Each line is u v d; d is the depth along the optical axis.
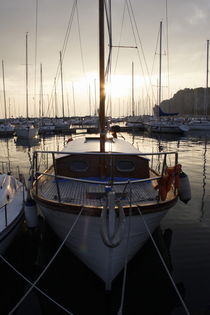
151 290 5.86
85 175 7.70
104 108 7.55
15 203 8.47
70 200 6.37
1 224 6.95
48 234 8.17
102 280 5.97
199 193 12.09
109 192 5.34
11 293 5.89
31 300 5.69
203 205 10.56
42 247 7.57
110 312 5.36
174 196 6.73
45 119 55.16
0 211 7.76
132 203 6.12
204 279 6.11
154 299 5.61
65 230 6.35
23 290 5.98
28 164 19.91
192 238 7.92
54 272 6.48
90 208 5.54
